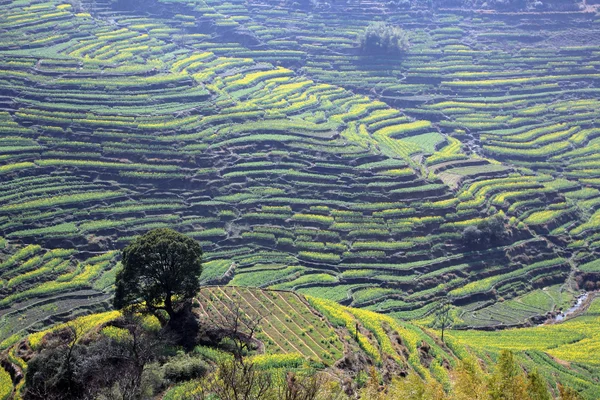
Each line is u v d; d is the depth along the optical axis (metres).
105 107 172.50
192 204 147.50
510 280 139.88
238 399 58.16
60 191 145.88
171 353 81.31
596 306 135.50
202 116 175.88
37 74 181.88
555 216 159.00
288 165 160.50
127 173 151.62
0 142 156.00
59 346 79.06
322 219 145.75
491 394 68.44
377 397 68.38
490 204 158.50
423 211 151.00
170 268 88.12
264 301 101.50
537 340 116.94
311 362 82.31
